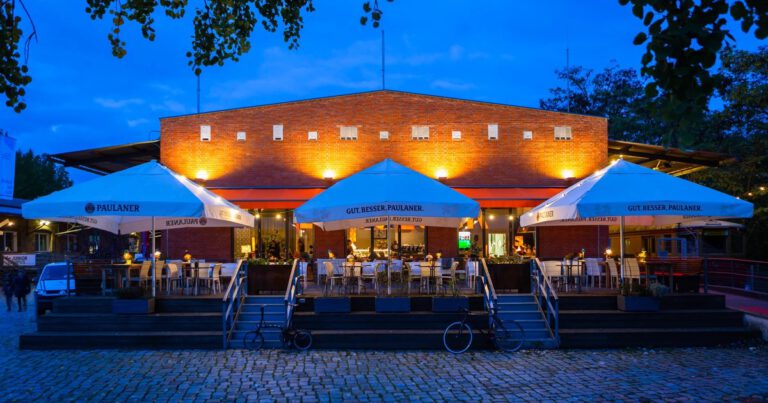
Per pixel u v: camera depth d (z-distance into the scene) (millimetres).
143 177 16094
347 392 10688
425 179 17047
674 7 5484
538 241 28688
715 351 14555
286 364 13117
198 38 10062
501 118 29312
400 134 29109
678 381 11414
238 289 16375
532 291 17422
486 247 28812
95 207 14680
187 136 29000
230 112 29125
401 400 10180
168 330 15453
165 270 19531
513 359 13695
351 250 28188
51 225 47188
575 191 16828
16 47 7578
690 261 18125
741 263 25172
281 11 10055
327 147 29016
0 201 42406
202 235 28219
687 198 15430
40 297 20719
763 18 5480
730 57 28922
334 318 15594
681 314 15781
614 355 14125
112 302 15945
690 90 5324
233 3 9961
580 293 17234
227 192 28047
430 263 18312
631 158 30703
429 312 15805
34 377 11812
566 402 10000
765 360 13445
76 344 14938
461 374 12148
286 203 26531
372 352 14586
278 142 29062
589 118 29359
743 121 31781
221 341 14969
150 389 10875
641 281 19109
